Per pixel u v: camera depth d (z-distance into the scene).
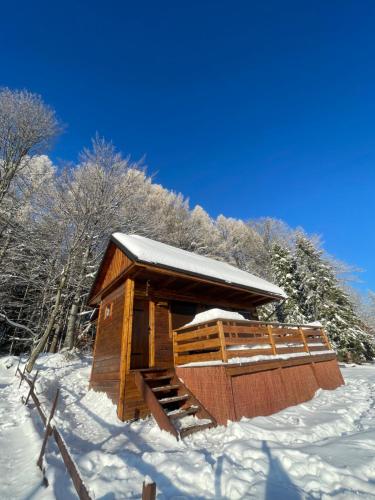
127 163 19.50
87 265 17.31
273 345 7.91
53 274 16.72
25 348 20.61
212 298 10.57
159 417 5.81
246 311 11.98
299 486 3.15
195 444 4.96
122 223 18.05
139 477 3.66
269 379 6.96
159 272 7.64
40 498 3.11
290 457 3.71
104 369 8.80
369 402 7.45
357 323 23.39
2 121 18.08
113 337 8.62
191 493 3.25
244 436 4.87
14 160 18.44
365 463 3.44
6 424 6.19
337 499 2.83
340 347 21.50
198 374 6.76
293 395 7.40
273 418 5.89
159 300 8.98
